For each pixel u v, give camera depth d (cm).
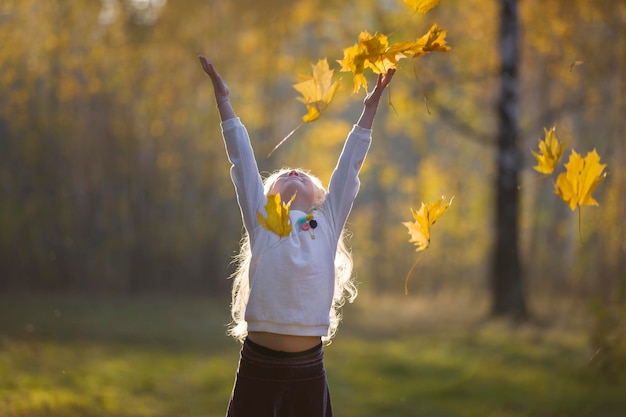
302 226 351
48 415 669
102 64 2158
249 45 2269
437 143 3628
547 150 352
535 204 2538
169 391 883
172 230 2556
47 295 2219
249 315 341
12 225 2333
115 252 2477
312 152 2870
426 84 1825
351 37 1852
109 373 960
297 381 338
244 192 364
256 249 351
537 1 1711
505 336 1441
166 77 2273
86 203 2464
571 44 1695
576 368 955
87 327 1498
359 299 2791
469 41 1884
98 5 2000
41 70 2012
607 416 726
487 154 3077
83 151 2445
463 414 801
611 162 1961
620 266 1988
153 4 2092
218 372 1047
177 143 2545
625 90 1691
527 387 926
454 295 2911
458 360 1198
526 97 2381
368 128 368
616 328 738
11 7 1872
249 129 2734
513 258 1753
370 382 1009
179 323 1703
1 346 1065
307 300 340
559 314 1722
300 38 2281
